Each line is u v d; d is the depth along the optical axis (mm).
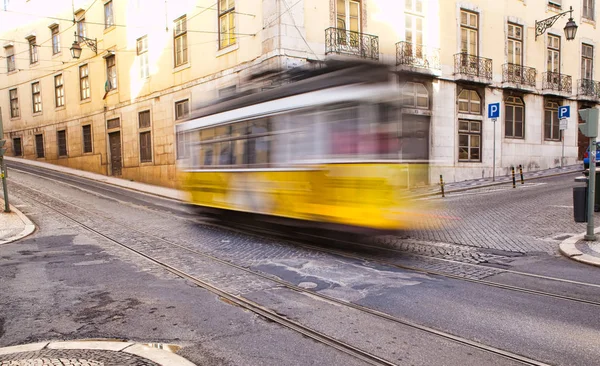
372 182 7758
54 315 4961
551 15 24438
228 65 18719
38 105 32719
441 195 16078
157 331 4453
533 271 6492
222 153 11445
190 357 3855
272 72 10320
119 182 23328
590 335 4176
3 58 35125
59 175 25812
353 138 7891
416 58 18781
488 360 3713
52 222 12047
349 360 3762
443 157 19828
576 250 7426
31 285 6168
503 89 22094
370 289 5734
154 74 23000
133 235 10070
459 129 20547
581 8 26203
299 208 8734
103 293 5758
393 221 7902
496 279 6105
